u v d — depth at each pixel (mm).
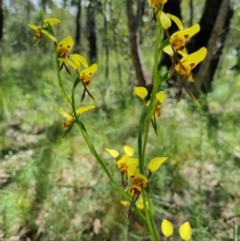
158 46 1140
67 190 3041
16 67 10320
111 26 8398
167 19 1050
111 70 9797
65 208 2783
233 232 2611
